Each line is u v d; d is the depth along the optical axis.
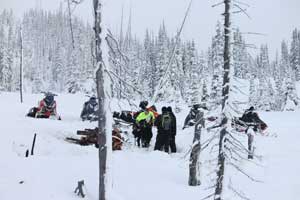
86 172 11.33
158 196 9.95
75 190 9.77
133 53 54.66
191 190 10.46
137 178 11.34
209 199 9.76
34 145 14.02
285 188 10.70
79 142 16.31
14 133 15.20
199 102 11.02
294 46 100.75
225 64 8.00
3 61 69.69
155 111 18.84
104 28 8.91
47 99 22.39
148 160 13.68
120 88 9.03
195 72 49.53
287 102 60.97
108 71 8.90
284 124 27.25
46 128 17.44
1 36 90.00
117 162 13.08
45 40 123.75
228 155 8.02
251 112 20.83
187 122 20.39
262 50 97.75
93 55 9.28
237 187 10.49
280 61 104.00
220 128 8.05
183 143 17.48
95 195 9.73
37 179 10.45
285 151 15.70
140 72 53.78
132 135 18.73
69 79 59.25
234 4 7.93
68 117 24.41
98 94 9.00
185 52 55.66
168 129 16.19
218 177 8.22
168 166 12.93
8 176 10.55
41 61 111.38
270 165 13.09
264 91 61.22
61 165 11.87
